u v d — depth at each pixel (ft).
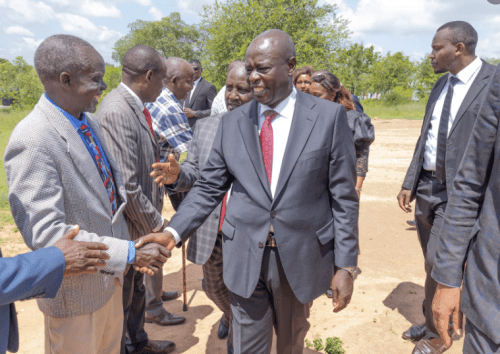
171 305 13.48
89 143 7.14
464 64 10.02
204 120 10.26
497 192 5.61
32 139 6.03
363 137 13.87
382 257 17.17
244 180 7.16
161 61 9.23
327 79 13.50
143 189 9.29
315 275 7.15
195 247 9.93
